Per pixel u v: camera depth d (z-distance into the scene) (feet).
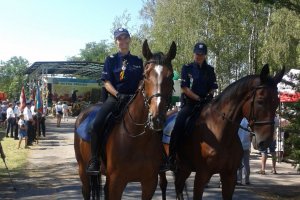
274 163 40.96
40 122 78.95
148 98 15.12
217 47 100.58
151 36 113.60
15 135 73.97
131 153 16.28
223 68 104.17
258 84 17.67
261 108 17.34
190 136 19.90
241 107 18.44
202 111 20.06
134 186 32.99
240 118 18.67
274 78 17.93
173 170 21.16
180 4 98.58
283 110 29.81
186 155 20.31
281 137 45.06
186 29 97.60
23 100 63.77
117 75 17.67
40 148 61.87
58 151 58.65
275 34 89.81
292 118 29.43
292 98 30.09
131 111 16.39
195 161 19.65
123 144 16.37
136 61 17.81
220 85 104.94
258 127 17.46
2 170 42.11
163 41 100.99
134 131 16.20
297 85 29.96
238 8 98.63
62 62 92.53
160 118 14.62
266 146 17.28
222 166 18.85
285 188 33.78
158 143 16.88
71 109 141.79
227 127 18.71
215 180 37.22
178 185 21.84
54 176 38.81
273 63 92.84
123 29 17.65
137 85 17.81
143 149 16.34
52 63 95.35
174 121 21.95
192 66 21.25
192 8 97.71
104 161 17.37
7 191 31.65
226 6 98.58
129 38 17.76
